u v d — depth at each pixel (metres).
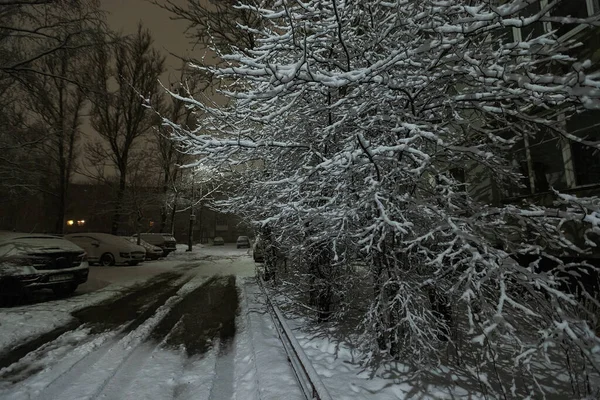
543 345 2.72
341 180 4.10
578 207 3.29
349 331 5.25
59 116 15.09
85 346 5.12
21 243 7.66
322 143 4.59
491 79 3.42
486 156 3.15
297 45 3.46
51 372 4.16
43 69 11.56
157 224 38.12
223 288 10.66
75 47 11.03
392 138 4.21
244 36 8.76
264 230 7.90
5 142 12.69
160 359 4.64
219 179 7.28
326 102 4.72
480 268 3.63
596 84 2.46
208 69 4.34
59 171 21.89
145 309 7.70
